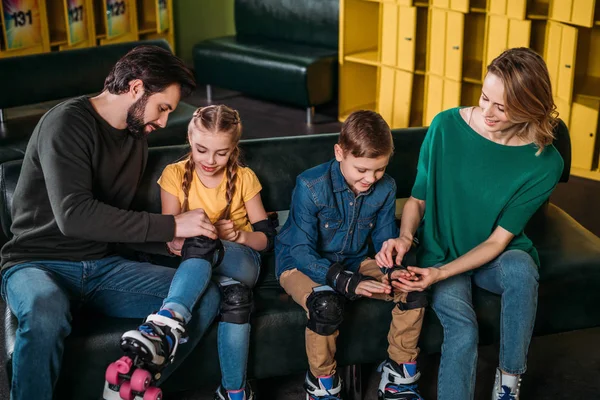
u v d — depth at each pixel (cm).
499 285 221
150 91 201
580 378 252
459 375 209
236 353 206
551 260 242
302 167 257
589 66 427
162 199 231
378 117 210
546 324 238
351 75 507
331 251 230
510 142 224
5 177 234
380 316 220
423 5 449
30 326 186
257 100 556
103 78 394
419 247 238
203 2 617
